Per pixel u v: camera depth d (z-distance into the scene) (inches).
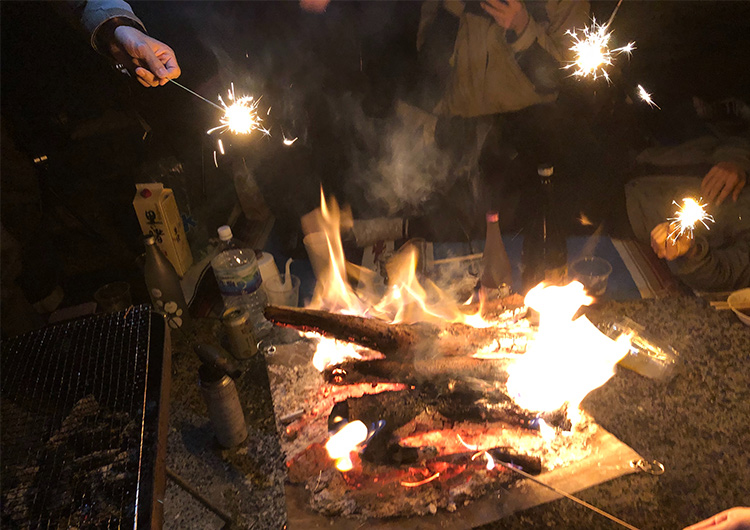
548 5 89.5
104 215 93.3
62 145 89.4
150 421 37.5
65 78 87.7
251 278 68.5
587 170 92.4
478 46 88.7
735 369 57.7
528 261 71.9
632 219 83.3
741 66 99.3
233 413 52.1
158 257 67.5
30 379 42.1
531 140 94.6
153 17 84.6
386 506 47.2
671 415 53.6
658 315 66.1
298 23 86.5
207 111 90.7
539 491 47.4
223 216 103.3
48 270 90.3
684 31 102.6
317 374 62.9
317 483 49.8
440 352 58.2
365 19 86.7
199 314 76.1
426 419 53.7
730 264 67.9
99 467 34.4
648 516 44.6
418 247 81.0
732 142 82.7
